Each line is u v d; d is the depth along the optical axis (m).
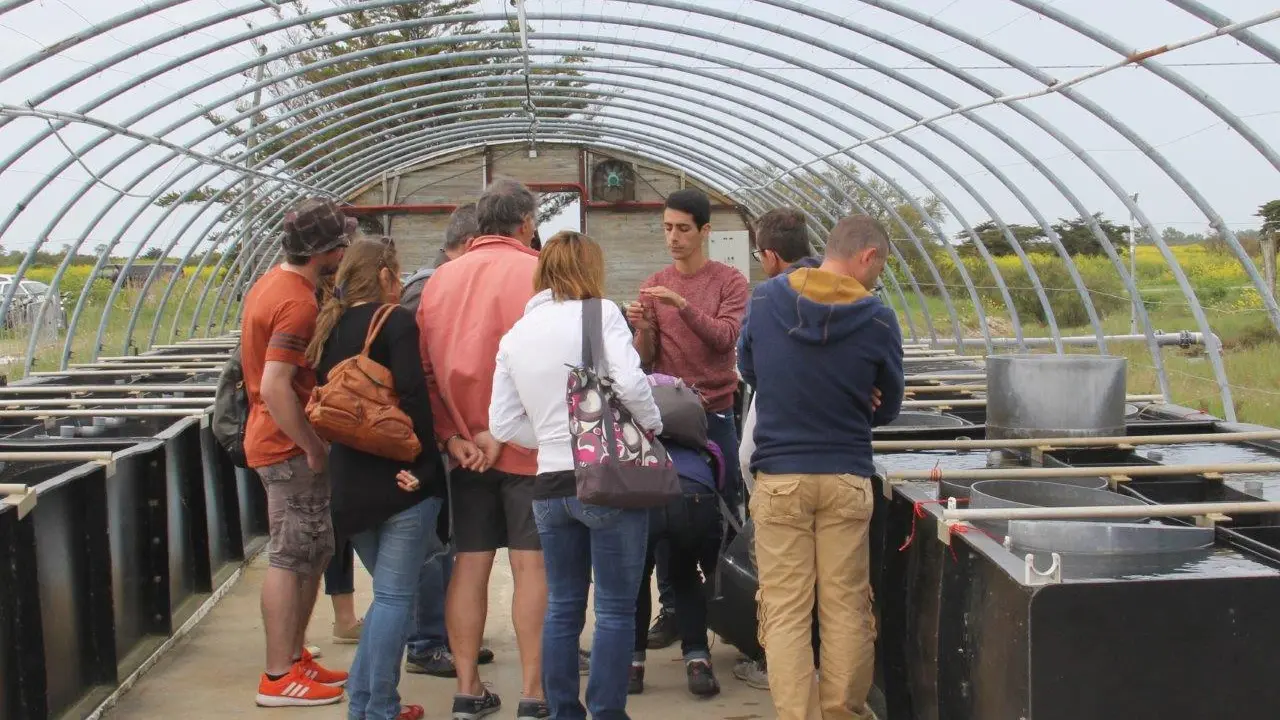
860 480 3.52
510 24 11.30
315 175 13.70
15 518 3.67
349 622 5.21
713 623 4.58
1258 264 14.21
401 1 7.91
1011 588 2.68
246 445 4.32
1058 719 2.56
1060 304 17.81
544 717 3.92
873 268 3.65
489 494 4.06
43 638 3.77
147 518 5.07
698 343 4.71
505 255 4.11
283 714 4.30
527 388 3.63
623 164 16.52
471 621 4.07
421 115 17.06
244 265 14.97
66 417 5.86
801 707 3.44
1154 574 2.83
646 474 3.45
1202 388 9.88
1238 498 3.69
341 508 3.71
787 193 15.28
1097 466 4.09
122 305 23.14
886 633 3.77
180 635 5.24
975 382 7.10
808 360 3.48
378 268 3.85
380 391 3.65
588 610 5.61
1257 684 2.58
